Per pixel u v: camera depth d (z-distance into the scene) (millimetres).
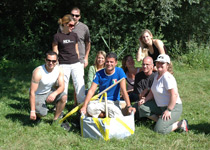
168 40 12812
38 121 4797
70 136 4262
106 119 4121
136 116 5039
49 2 10555
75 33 5465
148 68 5215
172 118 4504
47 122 4887
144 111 4766
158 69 4555
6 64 9570
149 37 5391
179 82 8781
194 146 4051
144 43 5570
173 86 4445
